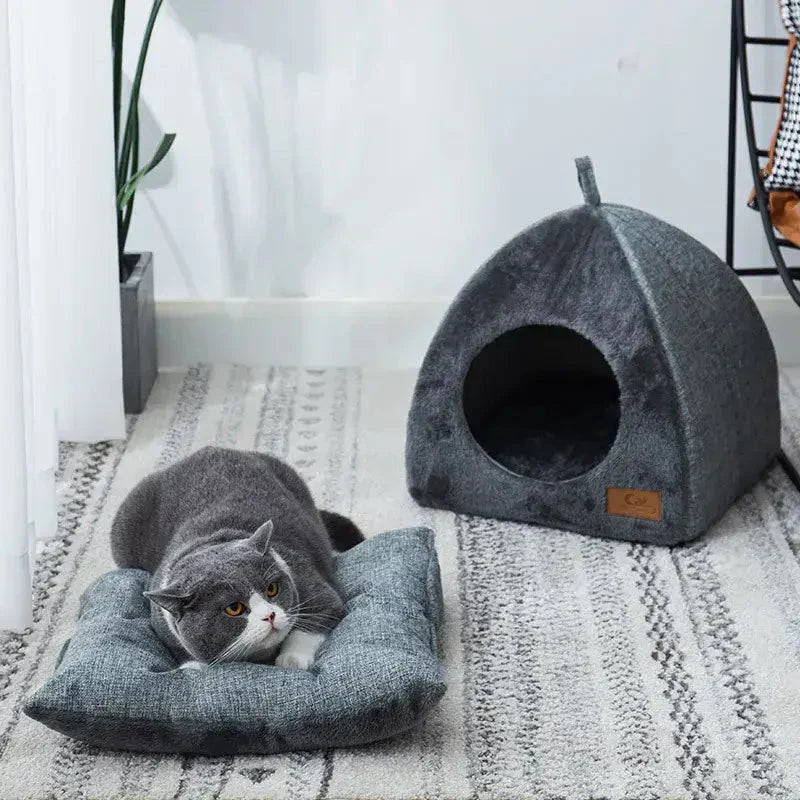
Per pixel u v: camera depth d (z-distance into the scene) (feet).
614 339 7.23
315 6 8.91
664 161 9.18
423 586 6.76
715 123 9.10
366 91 9.07
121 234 8.66
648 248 7.32
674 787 6.03
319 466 8.29
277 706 6.11
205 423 8.73
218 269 9.39
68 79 7.86
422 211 9.30
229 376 9.32
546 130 9.13
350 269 9.41
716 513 7.48
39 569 7.35
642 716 6.37
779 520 7.63
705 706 6.42
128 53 8.99
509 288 7.41
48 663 6.72
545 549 7.45
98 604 6.64
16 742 6.29
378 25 8.95
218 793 6.04
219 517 6.76
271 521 6.43
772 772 6.10
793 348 9.41
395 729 6.17
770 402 7.84
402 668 6.14
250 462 7.13
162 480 7.11
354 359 9.50
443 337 7.57
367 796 6.00
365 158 9.19
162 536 6.93
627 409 7.26
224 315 9.43
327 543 7.02
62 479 8.12
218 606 6.20
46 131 7.65
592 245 7.27
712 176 9.21
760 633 6.83
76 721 6.11
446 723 6.34
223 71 9.03
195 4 8.90
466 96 9.07
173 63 9.00
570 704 6.44
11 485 6.70
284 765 6.15
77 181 7.98
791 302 9.32
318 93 9.07
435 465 7.72
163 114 9.09
